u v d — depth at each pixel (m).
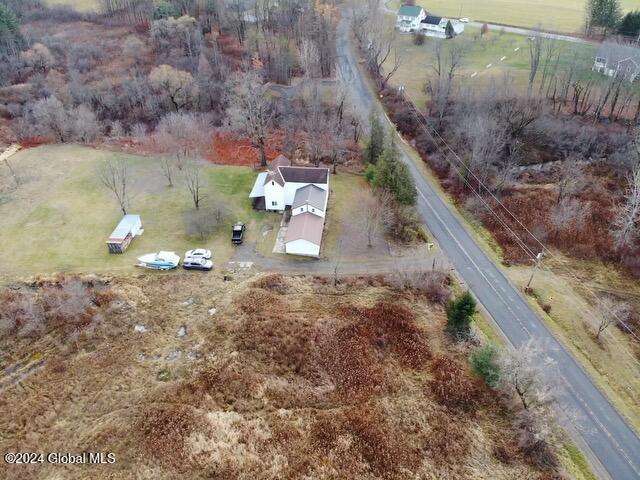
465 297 56.91
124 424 48.59
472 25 144.75
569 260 75.62
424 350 58.09
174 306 61.69
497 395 53.72
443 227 78.81
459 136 92.75
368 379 54.22
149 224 74.62
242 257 69.31
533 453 48.59
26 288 62.75
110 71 117.94
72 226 73.31
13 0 149.25
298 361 55.81
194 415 49.41
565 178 83.94
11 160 89.12
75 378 53.16
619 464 48.91
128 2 151.75
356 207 79.38
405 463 46.88
